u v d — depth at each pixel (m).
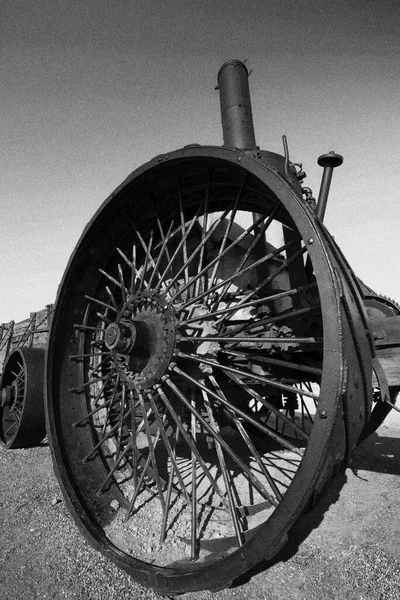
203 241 3.22
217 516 3.34
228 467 4.59
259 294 3.82
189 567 2.40
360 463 4.55
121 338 3.02
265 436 5.02
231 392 3.84
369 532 2.96
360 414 2.14
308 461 1.88
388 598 2.19
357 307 2.29
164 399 2.99
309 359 3.55
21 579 2.56
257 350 3.60
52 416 3.52
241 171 2.92
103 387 3.89
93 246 3.83
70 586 2.47
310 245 2.02
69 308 3.89
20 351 6.27
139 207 3.75
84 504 3.30
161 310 3.13
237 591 2.33
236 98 4.71
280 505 1.93
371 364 2.24
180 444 5.41
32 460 5.49
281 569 2.54
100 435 4.04
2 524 3.37
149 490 3.77
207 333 3.24
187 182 3.46
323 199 3.83
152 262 3.54
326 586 2.34
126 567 2.52
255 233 4.51
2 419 6.61
